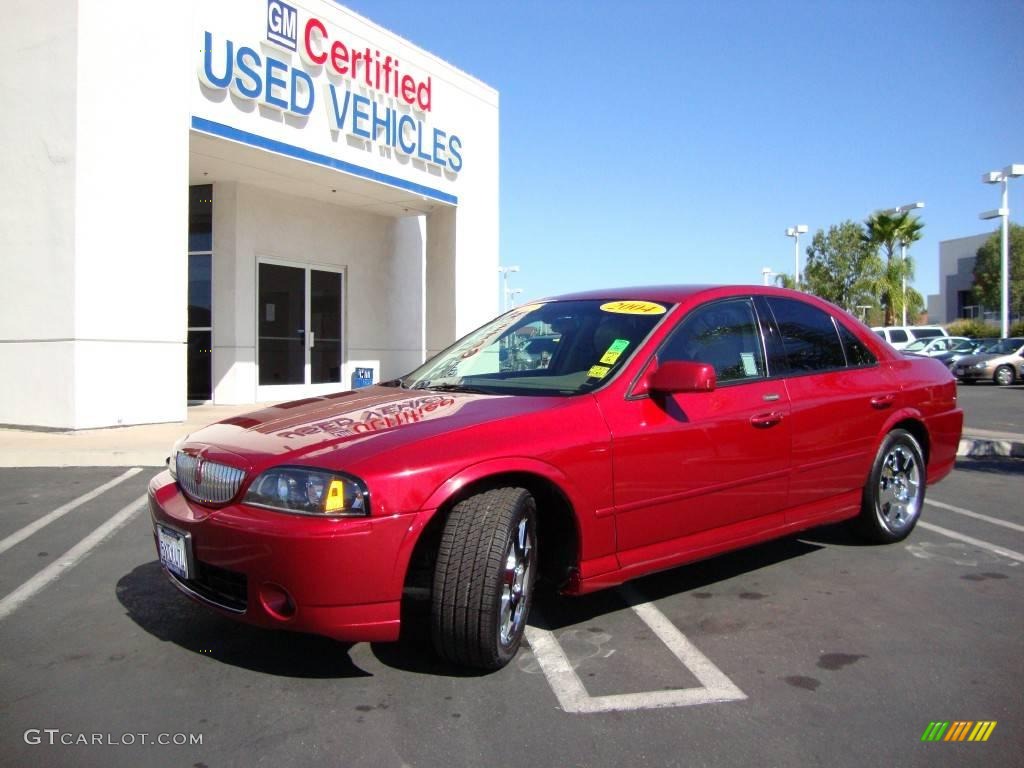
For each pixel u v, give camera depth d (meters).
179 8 10.52
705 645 3.76
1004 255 27.69
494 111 16.97
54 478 7.71
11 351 10.13
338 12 12.79
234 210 13.63
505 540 3.22
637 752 2.80
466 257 16.34
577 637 3.85
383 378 16.84
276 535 3.00
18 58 9.86
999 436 10.32
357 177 13.41
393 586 3.06
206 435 3.74
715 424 4.05
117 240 10.00
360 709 3.10
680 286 4.70
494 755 2.78
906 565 5.07
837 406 4.77
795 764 2.74
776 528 4.46
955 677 3.43
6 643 3.74
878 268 41.09
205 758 2.75
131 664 3.51
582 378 3.96
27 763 2.72
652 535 3.83
